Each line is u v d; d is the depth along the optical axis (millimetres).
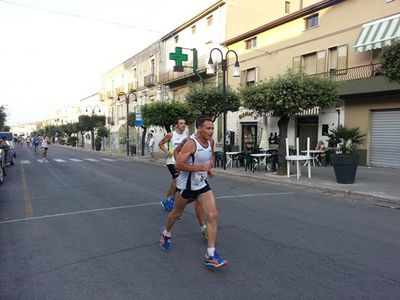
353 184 11461
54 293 3924
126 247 5453
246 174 14734
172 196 8086
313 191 10930
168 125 24016
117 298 3787
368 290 3908
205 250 5262
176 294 3859
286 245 5473
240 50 25391
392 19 15859
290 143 21812
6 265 4777
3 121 47156
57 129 82375
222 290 3939
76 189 11297
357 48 16766
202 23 29875
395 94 16453
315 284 4070
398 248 5332
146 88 41812
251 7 27688
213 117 20125
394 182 11922
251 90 13594
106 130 44094
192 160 4652
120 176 14938
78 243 5680
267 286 4023
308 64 20672
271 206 8492
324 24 19375
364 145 17875
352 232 6203
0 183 12703
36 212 7961
